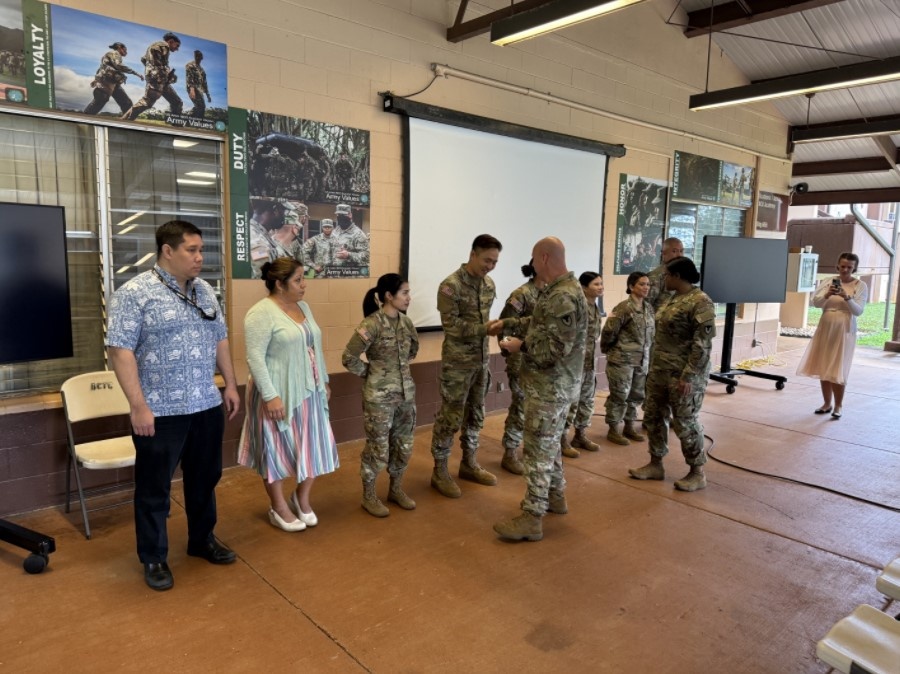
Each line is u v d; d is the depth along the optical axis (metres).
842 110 8.61
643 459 4.64
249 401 3.20
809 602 2.71
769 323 9.56
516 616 2.55
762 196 9.02
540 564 2.99
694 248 8.05
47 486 3.44
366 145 4.62
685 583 2.85
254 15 3.94
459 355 3.72
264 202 4.13
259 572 2.85
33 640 2.30
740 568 3.00
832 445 5.08
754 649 2.37
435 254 5.16
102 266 3.62
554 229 6.09
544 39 5.75
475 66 5.23
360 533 3.28
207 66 3.78
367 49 4.53
